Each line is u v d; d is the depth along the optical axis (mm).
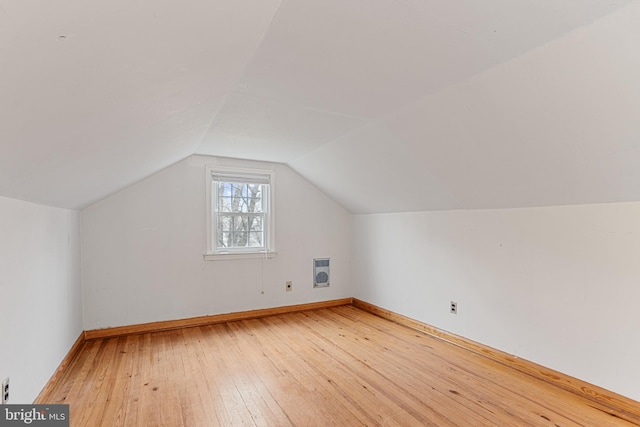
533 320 2500
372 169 3264
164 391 2230
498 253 2758
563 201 2277
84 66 841
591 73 1429
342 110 2324
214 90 1776
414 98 2074
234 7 972
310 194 4441
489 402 2096
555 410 2006
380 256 4168
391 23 1354
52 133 1142
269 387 2285
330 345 3076
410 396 2166
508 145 2061
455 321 3145
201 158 3758
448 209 3219
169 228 3600
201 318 3734
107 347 3016
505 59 1566
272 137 3004
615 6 1166
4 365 1564
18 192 1595
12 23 545
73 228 2920
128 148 1969
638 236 1943
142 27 817
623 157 1719
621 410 1995
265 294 4117
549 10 1232
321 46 1532
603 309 2102
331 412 1989
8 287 1618
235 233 4012
